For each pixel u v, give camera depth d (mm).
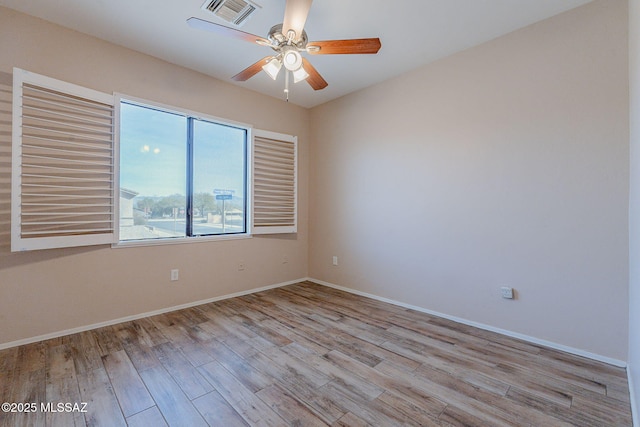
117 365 2096
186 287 3295
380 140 3600
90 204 2596
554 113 2367
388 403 1724
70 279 2568
